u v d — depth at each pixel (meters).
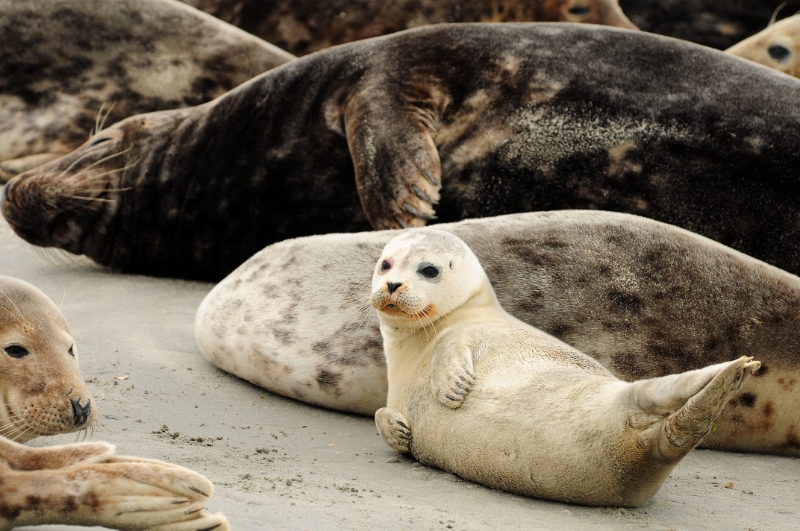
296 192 27.72
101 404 17.08
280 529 11.50
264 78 28.52
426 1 40.38
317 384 18.56
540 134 25.14
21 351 12.94
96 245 30.27
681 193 23.92
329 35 41.03
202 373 19.81
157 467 10.21
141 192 29.77
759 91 24.64
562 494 13.48
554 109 25.20
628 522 12.95
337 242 20.16
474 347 15.12
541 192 25.03
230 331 19.75
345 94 26.92
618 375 17.42
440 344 15.52
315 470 14.83
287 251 20.56
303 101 27.59
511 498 13.84
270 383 19.19
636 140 24.45
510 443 13.66
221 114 29.09
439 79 26.11
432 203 24.39
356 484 14.16
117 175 30.00
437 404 14.82
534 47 26.14
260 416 17.78
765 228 23.22
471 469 14.34
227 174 28.59
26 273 28.97
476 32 26.80
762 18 46.78
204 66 37.66
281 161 27.77
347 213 27.36
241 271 21.03
